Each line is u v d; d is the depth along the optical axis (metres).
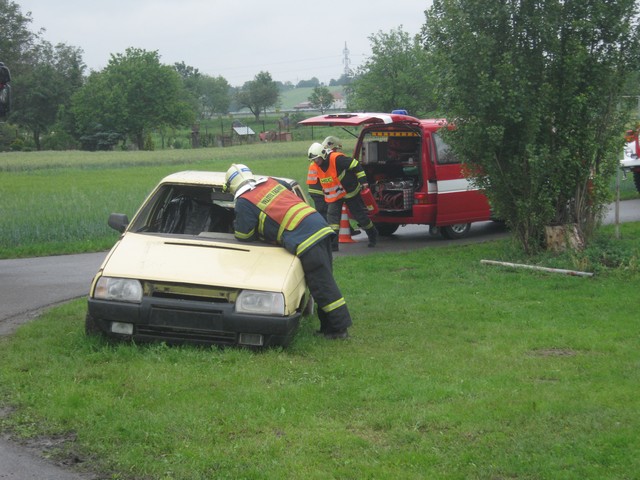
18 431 5.45
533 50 12.15
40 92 95.81
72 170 44.44
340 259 13.09
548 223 12.58
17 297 10.27
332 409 5.85
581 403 5.85
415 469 4.81
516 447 5.08
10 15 95.44
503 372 6.73
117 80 94.56
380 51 47.66
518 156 12.19
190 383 6.30
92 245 15.19
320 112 141.25
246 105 152.88
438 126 14.77
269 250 7.89
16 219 17.11
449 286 10.74
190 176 8.91
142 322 7.09
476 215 15.38
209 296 7.18
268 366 6.80
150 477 4.78
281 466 4.85
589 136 12.19
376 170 15.41
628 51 12.16
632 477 4.64
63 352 7.15
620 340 7.84
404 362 7.03
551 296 9.96
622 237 14.21
